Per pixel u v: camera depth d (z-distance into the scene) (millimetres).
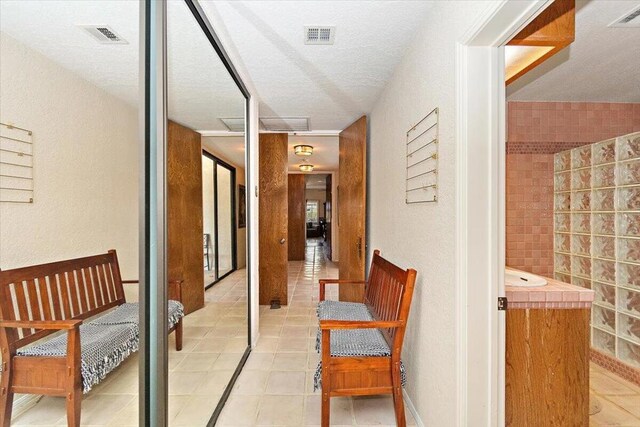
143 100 1120
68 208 1081
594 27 1587
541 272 2670
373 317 2064
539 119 2654
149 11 1127
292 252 7312
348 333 1810
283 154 3746
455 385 1185
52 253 1028
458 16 1150
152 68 1130
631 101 2631
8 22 978
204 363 2244
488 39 1067
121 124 1249
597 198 2330
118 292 1217
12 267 926
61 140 1073
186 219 2232
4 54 955
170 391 1923
